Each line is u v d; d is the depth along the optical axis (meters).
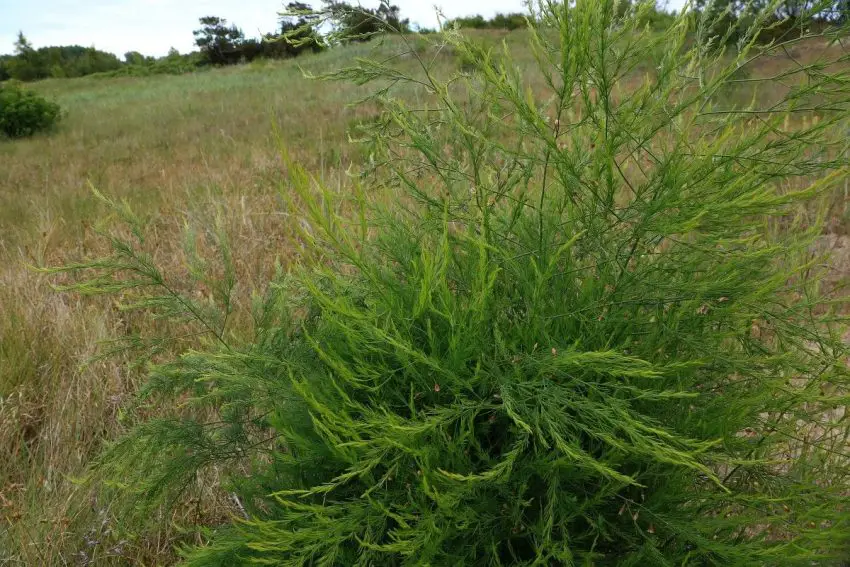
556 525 1.48
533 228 1.85
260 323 2.20
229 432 2.06
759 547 1.49
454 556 1.46
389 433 1.38
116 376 3.32
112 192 8.36
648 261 1.79
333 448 1.51
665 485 1.54
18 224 7.65
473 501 1.51
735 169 1.53
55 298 4.27
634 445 1.43
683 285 1.60
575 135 1.76
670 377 1.65
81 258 5.14
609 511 1.62
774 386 1.62
